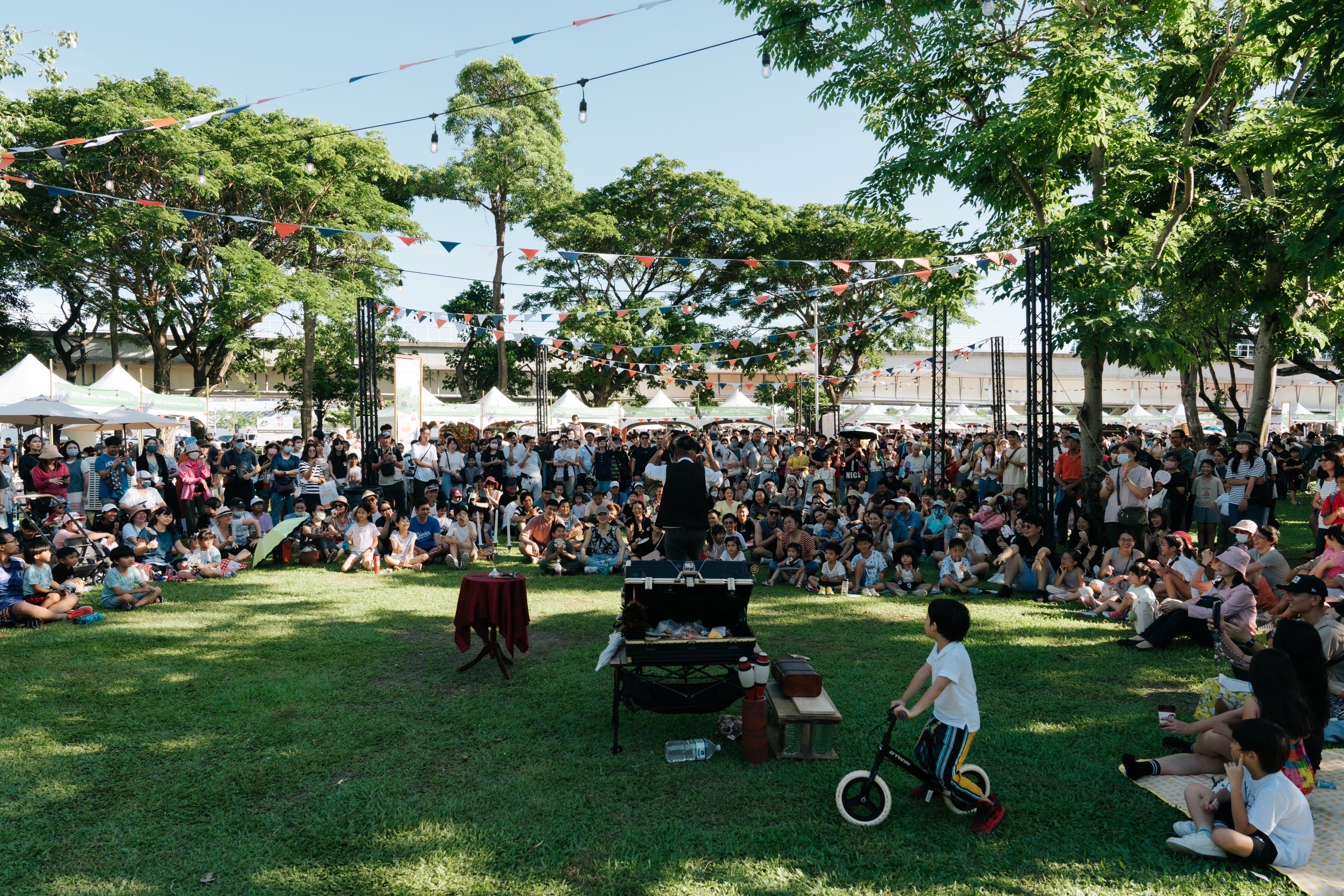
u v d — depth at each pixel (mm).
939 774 4242
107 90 25484
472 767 5020
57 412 15555
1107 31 12875
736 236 37406
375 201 31031
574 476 17438
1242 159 13453
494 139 35125
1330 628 5520
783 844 4121
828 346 38156
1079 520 10938
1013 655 7461
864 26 14273
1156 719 5852
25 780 4758
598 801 4578
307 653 7449
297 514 12609
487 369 42375
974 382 51938
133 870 3850
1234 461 11500
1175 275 14602
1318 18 10031
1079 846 4121
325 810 4426
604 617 9008
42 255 27609
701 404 38688
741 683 5246
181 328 34469
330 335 34031
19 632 8070
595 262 36594
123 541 10797
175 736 5461
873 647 7805
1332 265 11336
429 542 12391
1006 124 12883
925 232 15906
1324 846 4098
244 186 28266
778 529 12609
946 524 12469
